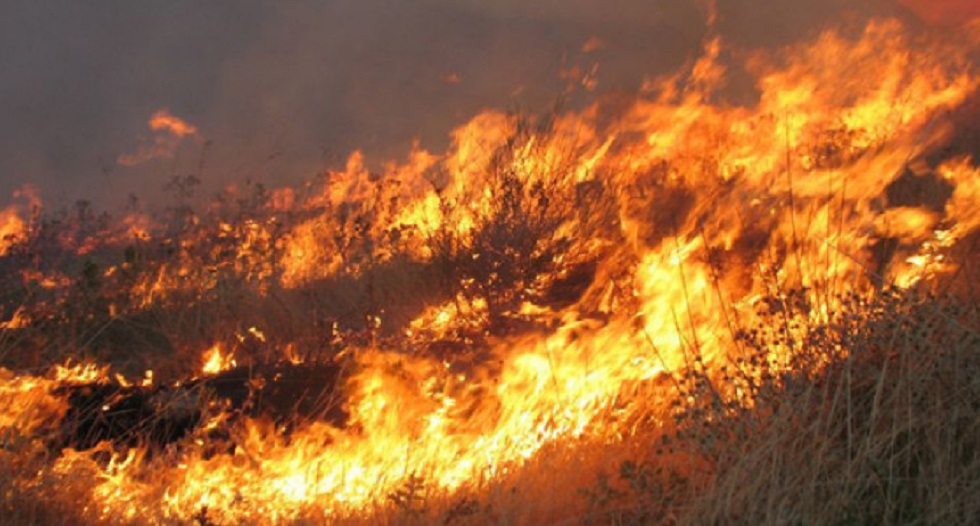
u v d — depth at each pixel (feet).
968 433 24.02
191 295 45.24
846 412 25.18
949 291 29.32
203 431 31.22
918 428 24.22
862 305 28.63
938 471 22.74
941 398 24.70
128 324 42.24
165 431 32.24
